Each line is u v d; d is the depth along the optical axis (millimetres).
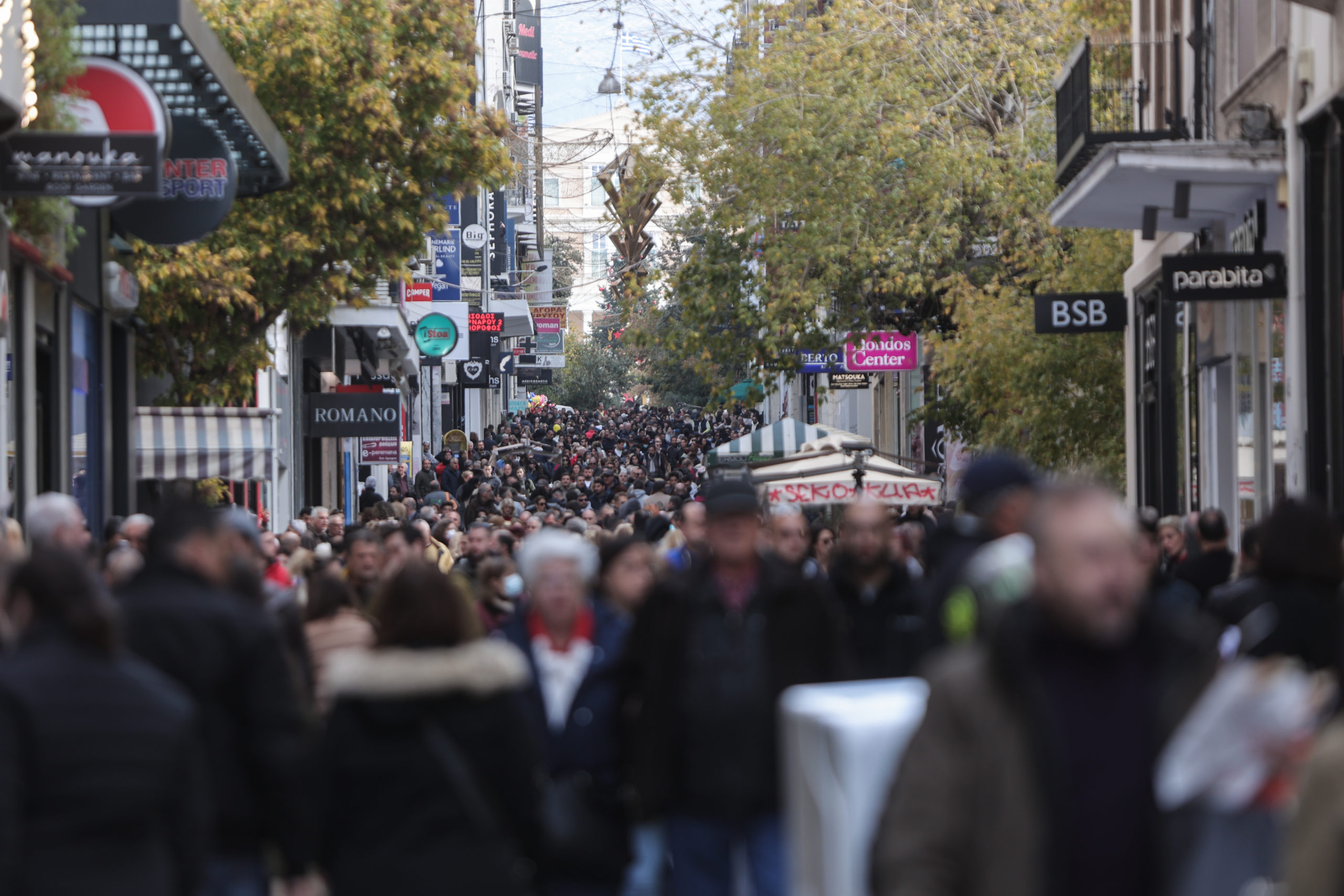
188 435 56781
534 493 91250
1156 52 58312
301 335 69188
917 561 43594
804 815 15336
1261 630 17875
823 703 15250
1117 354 66875
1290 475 40531
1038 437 67375
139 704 14422
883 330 91562
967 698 10547
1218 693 10625
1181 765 10508
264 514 82875
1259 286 41094
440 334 123125
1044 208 82812
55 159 35406
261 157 50469
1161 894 10578
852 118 84000
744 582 19781
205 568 18250
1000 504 19328
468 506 83375
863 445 54250
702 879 19250
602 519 63938
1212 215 49969
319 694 24938
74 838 13898
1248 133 41781
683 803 19281
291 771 17391
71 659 14297
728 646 19391
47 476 48031
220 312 62688
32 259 43625
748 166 85375
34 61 34562
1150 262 60906
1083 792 10539
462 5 65875
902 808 10562
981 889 10352
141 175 35562
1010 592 14422
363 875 15477
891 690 15797
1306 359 39656
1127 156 41844
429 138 64938
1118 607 10531
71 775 13945
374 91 61750
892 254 83250
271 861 19359
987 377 66938
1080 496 10688
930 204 83500
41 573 14484
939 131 85000
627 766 20172
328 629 26312
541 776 16859
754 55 86125
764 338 87625
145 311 59375
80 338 51812
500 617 31500
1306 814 9008
